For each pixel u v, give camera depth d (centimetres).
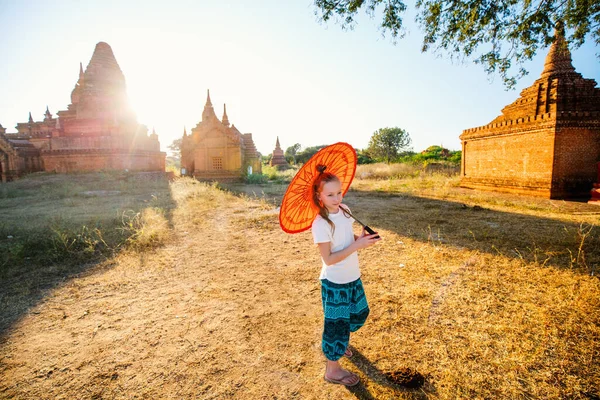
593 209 874
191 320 330
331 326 224
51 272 474
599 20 575
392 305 340
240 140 2759
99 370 252
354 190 1531
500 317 305
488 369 235
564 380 219
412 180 1909
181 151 3002
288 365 253
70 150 2280
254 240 651
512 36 603
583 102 1202
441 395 211
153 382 237
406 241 589
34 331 312
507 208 925
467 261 466
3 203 1225
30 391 229
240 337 296
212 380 238
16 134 3139
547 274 404
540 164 1153
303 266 490
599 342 258
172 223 801
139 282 436
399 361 249
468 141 1532
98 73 2717
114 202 1196
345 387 225
